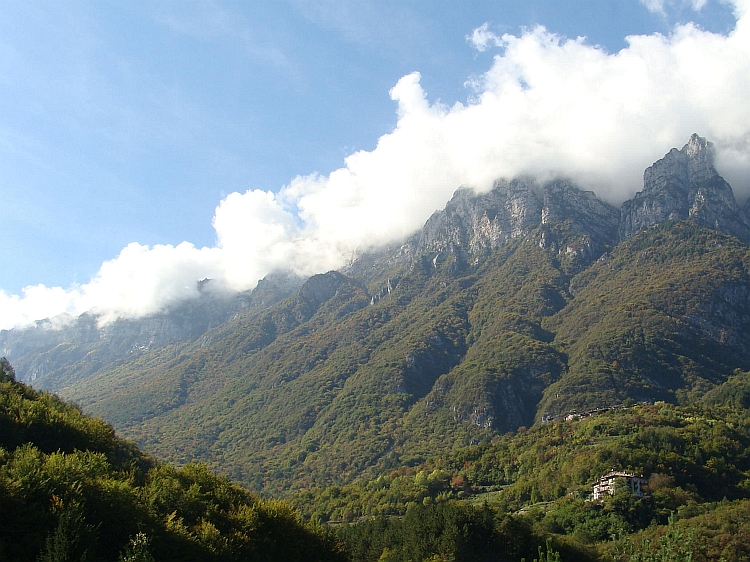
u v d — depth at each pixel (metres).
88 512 56.19
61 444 80.69
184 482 77.12
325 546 78.00
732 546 84.12
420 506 114.62
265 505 75.62
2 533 50.72
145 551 49.66
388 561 92.44
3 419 76.50
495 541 93.75
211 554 60.78
